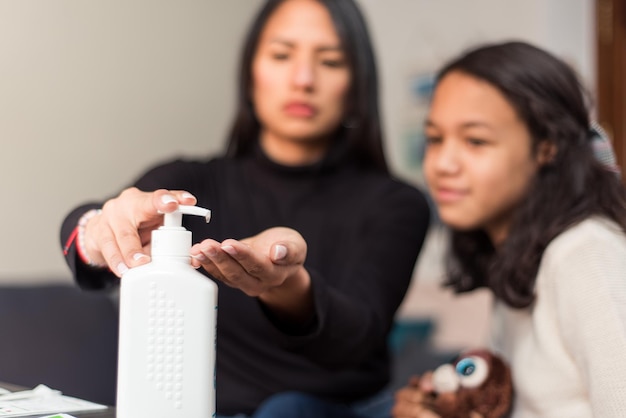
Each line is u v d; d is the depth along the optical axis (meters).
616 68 2.58
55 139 2.30
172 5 2.59
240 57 1.35
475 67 1.11
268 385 1.21
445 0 2.84
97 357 1.52
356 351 0.92
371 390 1.26
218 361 1.22
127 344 0.56
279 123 1.27
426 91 2.87
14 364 1.43
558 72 1.12
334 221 1.27
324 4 1.27
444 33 2.84
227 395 1.22
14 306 1.47
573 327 0.96
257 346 1.21
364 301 1.09
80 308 1.54
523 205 1.08
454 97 1.12
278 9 1.29
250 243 0.74
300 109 1.26
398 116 2.98
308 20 1.26
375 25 3.04
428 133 1.17
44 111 2.28
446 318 2.53
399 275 1.19
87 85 2.38
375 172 1.34
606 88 2.58
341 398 1.23
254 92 1.34
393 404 1.31
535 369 1.04
